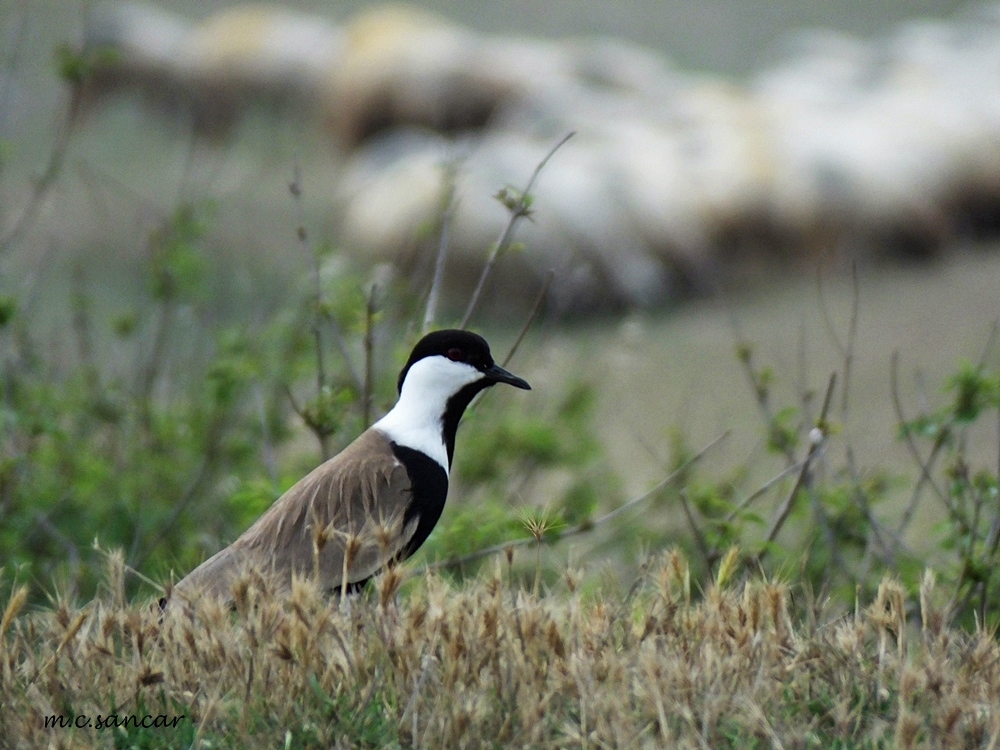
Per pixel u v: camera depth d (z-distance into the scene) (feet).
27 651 23.48
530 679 22.02
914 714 21.22
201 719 21.57
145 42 105.29
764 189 85.10
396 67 103.76
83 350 45.91
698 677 22.18
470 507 37.32
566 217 79.00
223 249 69.72
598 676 22.18
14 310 36.65
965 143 89.81
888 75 105.40
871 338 70.23
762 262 84.43
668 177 85.10
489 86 103.09
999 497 32.32
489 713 21.72
